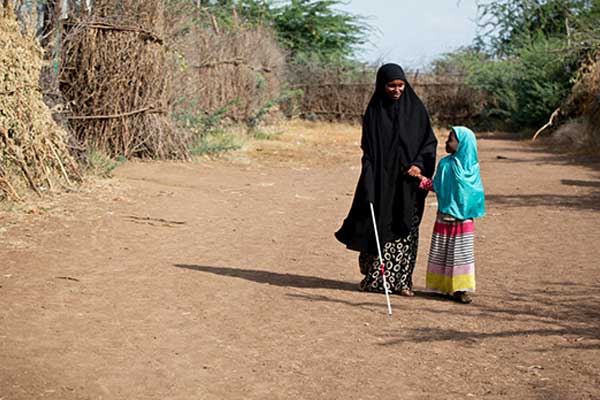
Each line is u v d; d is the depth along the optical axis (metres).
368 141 8.39
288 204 14.12
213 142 20.91
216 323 7.20
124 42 17.02
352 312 7.70
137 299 7.82
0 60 11.91
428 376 6.04
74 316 7.19
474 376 6.05
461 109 39.09
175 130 18.55
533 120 33.91
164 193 13.92
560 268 9.70
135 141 17.55
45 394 5.45
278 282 8.78
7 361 5.98
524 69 35.72
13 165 12.34
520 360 6.42
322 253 10.41
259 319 7.36
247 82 27.05
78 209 11.82
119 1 17.09
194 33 22.45
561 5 39.38
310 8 46.75
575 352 6.61
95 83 16.73
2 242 9.65
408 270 8.46
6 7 12.38
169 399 5.50
